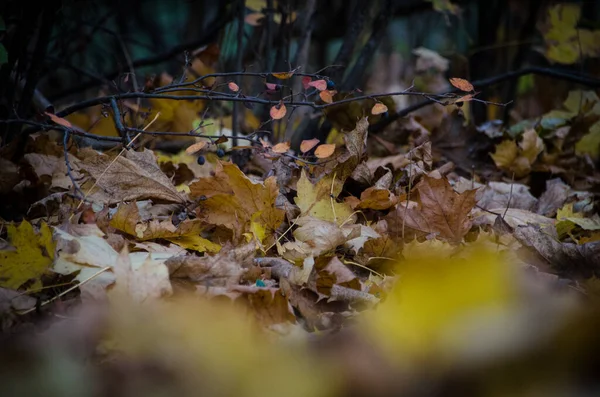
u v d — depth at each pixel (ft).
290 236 6.72
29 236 5.99
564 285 6.13
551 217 7.43
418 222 6.66
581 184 8.25
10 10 7.45
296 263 6.27
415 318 5.04
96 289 5.88
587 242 6.57
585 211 7.37
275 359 5.30
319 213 6.73
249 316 5.75
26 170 7.07
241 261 6.19
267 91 6.86
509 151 8.20
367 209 6.95
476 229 6.89
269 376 5.26
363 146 7.02
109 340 5.54
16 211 7.08
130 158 6.77
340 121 8.15
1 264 5.96
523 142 8.20
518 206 7.48
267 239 6.57
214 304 5.80
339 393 5.13
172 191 6.81
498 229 6.66
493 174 8.24
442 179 6.64
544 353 4.72
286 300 5.82
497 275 5.10
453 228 6.63
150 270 5.77
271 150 6.81
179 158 8.03
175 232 6.47
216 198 6.59
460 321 4.93
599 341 4.69
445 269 5.11
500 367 4.77
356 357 5.21
